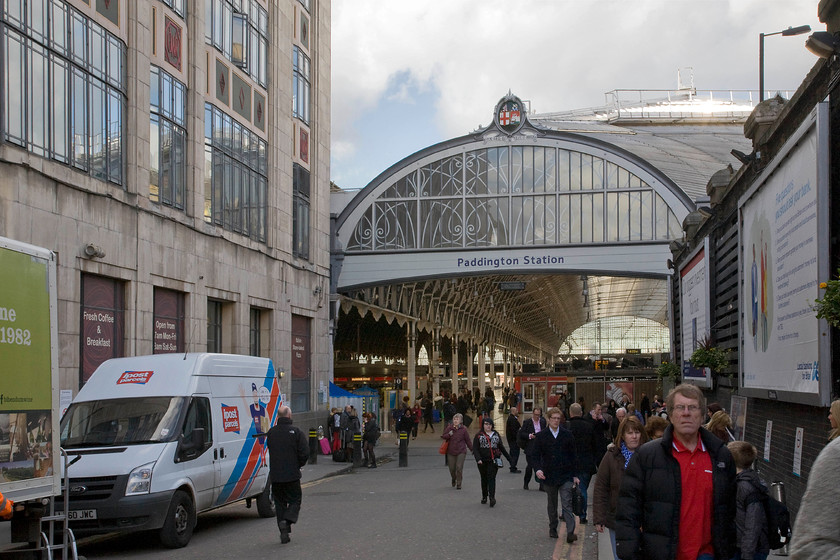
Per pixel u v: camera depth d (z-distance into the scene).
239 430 14.62
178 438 12.63
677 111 67.38
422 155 39.91
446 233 39.47
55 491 8.63
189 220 25.38
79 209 19.47
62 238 18.80
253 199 30.70
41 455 8.38
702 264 22.38
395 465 29.11
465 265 39.06
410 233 39.72
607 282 86.06
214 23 27.61
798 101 12.11
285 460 12.34
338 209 42.75
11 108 17.20
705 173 42.69
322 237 37.91
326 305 38.25
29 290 8.27
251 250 29.97
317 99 37.47
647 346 131.75
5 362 7.80
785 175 12.35
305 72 36.56
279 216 32.81
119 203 21.22
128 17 22.28
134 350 21.78
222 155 27.97
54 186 18.55
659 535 4.98
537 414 19.66
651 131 57.31
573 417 13.96
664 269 37.22
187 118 25.66
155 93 23.61
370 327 69.75
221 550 11.84
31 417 8.23
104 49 21.05
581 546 11.80
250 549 11.82
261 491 15.45
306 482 22.88
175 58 24.86
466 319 69.75
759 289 14.55
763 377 14.19
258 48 31.39
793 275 11.79
